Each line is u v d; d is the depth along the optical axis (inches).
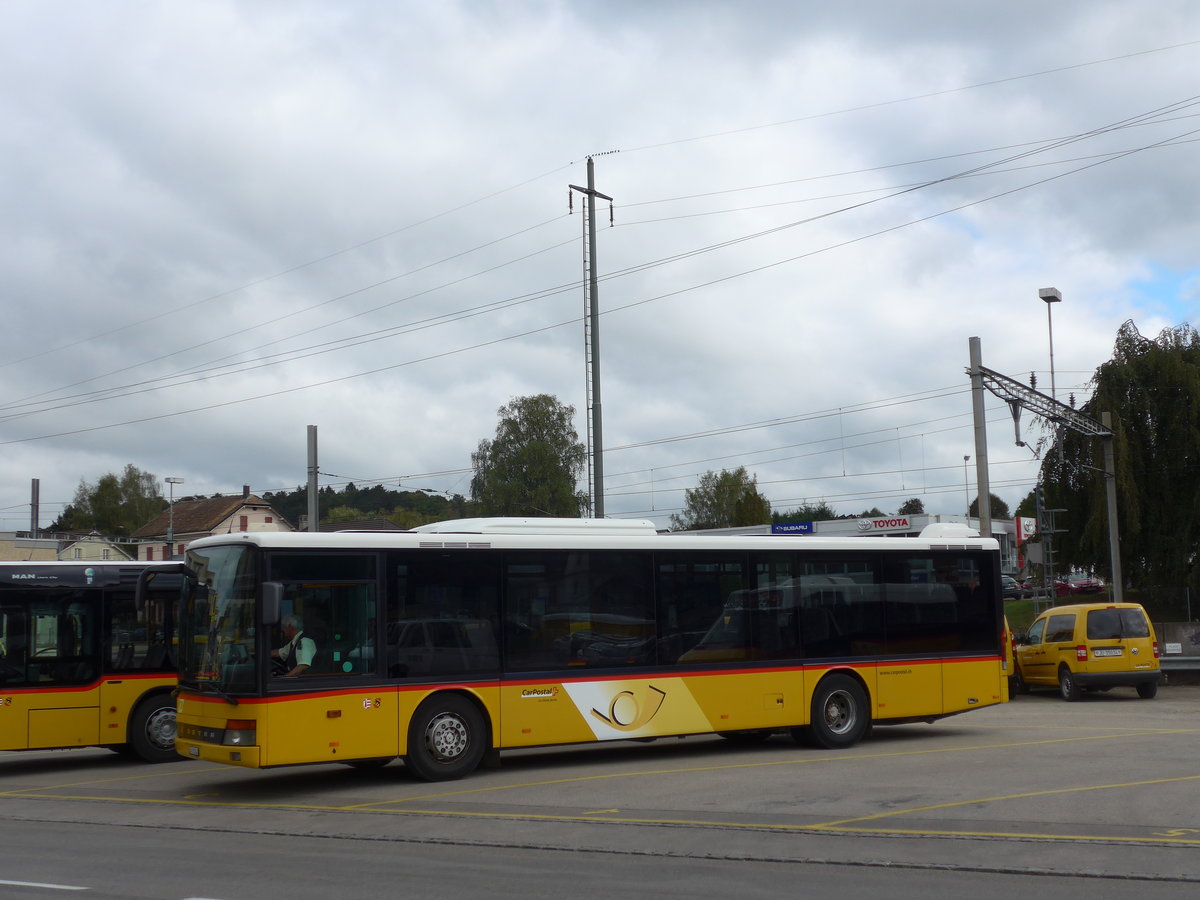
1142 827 390.9
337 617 530.9
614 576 599.8
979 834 383.9
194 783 582.9
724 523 3873.0
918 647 674.8
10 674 628.7
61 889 333.1
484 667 561.0
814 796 477.1
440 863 363.9
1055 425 1439.5
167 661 670.5
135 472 4375.0
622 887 323.0
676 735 601.6
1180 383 1370.6
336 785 552.4
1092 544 1391.5
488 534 578.2
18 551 2087.8
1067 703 957.8
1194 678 1130.0
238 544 530.3
